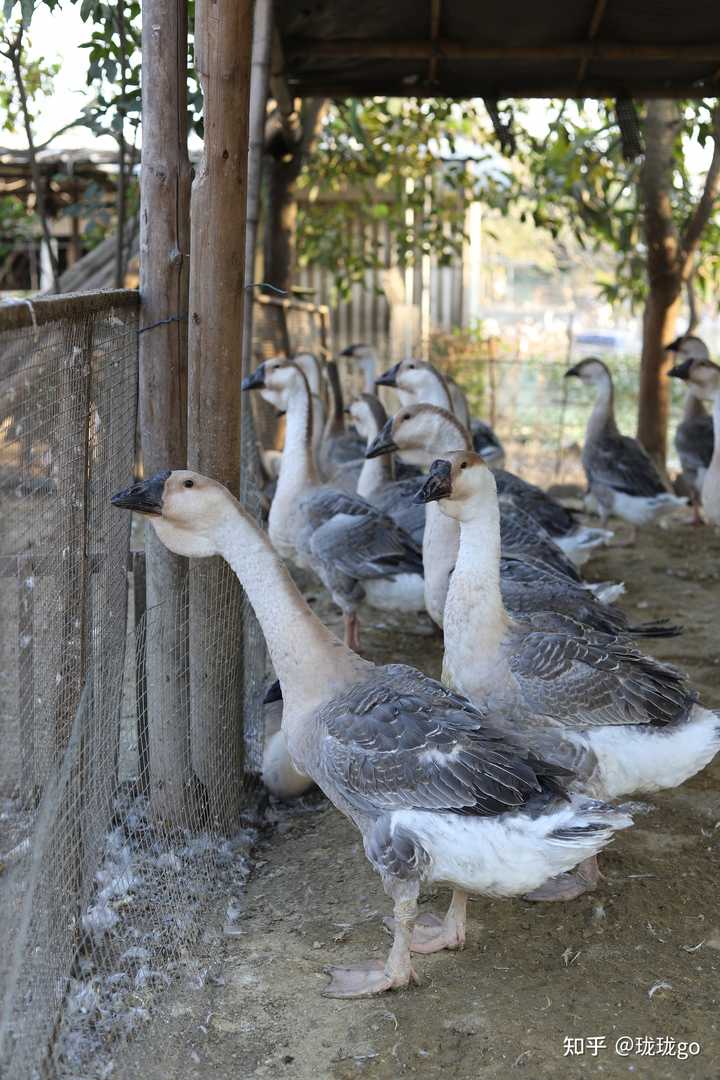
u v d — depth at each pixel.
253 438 7.24
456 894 3.88
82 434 3.39
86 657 3.60
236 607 4.68
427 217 14.05
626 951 3.86
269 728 5.32
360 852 4.58
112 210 13.38
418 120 12.66
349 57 8.61
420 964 3.79
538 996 3.59
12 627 2.82
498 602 4.45
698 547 10.30
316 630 3.80
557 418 15.81
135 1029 3.36
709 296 26.34
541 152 11.72
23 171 13.58
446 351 15.83
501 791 3.31
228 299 4.32
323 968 3.77
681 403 17.50
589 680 4.23
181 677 4.45
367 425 9.78
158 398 4.35
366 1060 3.26
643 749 4.21
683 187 13.10
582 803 3.32
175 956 3.72
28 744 3.04
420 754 3.44
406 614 8.09
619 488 10.04
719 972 3.73
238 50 4.07
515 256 31.98
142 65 4.17
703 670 6.79
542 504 7.92
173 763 4.45
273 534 7.46
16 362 2.70
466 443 5.95
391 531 6.96
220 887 4.25
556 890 4.21
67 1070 3.13
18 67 9.05
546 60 8.66
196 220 4.24
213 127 4.14
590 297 28.64
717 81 9.27
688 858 4.52
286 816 5.04
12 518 2.73
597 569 9.46
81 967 3.51
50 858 2.99
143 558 4.90
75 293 3.37
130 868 4.08
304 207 14.41
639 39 8.37
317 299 16.19
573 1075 3.19
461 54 8.41
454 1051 3.30
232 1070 3.22
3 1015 2.62
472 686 4.45
